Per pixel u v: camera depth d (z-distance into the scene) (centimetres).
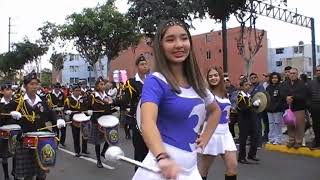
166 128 299
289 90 1195
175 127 300
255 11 2425
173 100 296
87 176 959
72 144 1483
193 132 306
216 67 692
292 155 1168
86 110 1095
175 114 297
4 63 5388
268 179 892
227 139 662
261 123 1299
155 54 301
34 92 749
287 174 938
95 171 1013
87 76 7781
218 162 1070
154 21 2189
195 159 311
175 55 298
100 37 3412
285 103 1248
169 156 265
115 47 3506
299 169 989
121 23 3400
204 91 308
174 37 298
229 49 5450
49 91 1759
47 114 766
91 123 1067
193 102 302
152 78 293
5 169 907
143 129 272
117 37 3416
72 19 3466
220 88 680
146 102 284
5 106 839
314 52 3653
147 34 2262
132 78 705
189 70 307
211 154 654
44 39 4644
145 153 673
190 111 301
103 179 927
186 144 303
